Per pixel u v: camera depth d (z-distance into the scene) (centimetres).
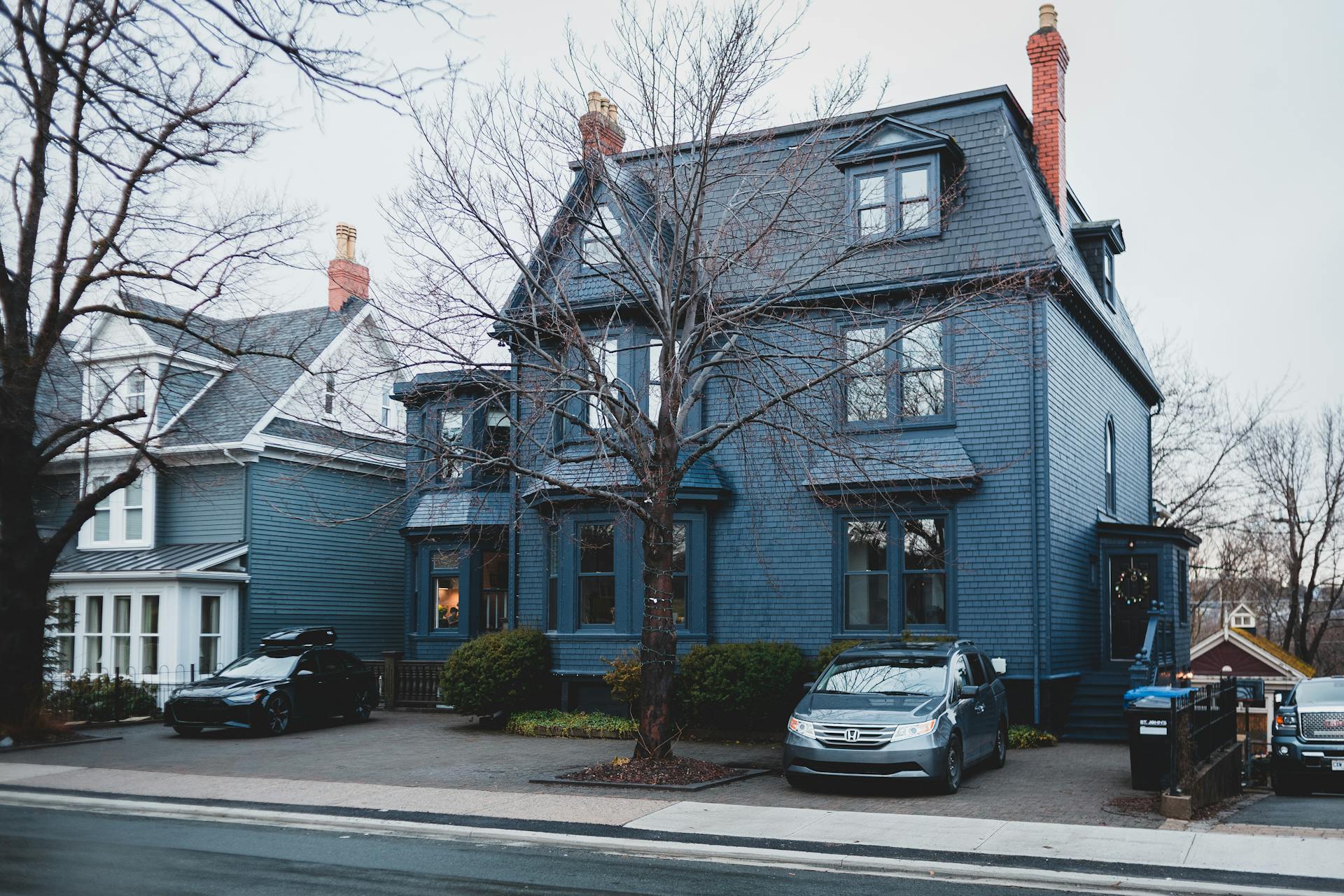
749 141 1703
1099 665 2222
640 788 1413
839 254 2031
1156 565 2273
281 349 3088
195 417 2944
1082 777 1517
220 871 984
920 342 2008
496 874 977
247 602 2838
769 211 2084
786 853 1034
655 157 1620
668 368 1571
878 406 2053
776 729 2033
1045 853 1030
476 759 1712
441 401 1623
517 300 2134
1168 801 1216
